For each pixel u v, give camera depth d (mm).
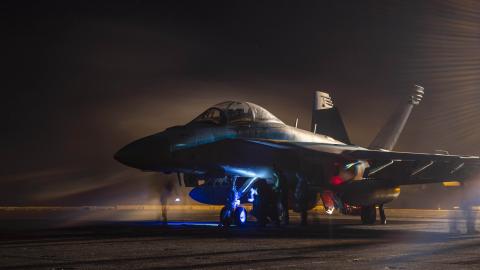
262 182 18344
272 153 17312
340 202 19781
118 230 15906
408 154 18547
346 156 17969
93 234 14266
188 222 21000
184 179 18500
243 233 14820
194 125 17000
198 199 19547
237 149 16984
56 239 12641
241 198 19000
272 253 9820
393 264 8359
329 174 17781
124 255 9438
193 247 10828
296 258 9078
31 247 10750
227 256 9344
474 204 15594
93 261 8633
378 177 19891
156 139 15875
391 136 26266
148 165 15648
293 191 18062
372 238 13320
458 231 16188
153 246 10992
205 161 16516
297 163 17656
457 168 19219
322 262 8562
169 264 8312
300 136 19672
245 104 18422
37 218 23922
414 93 27188
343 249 10555
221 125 17328
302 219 18516
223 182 18500
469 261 8750
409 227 18422
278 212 17766
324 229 16938
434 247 10992
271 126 18625
